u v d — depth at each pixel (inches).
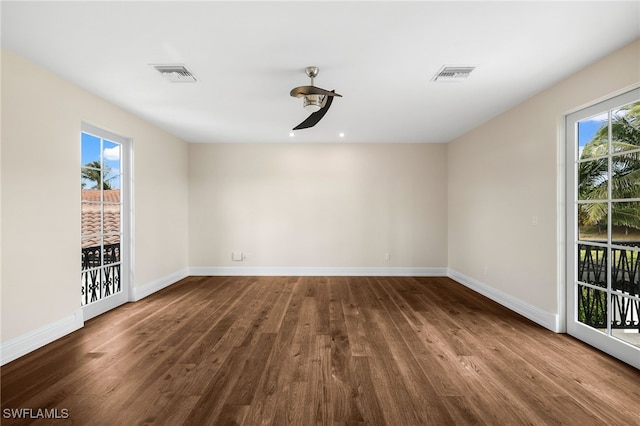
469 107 157.9
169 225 211.5
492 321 139.9
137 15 83.9
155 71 117.8
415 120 181.2
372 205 238.5
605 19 85.1
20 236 106.3
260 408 77.7
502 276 166.2
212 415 75.0
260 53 104.3
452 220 231.0
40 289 113.6
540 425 71.9
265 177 239.3
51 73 118.2
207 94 140.8
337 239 239.0
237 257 239.5
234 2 78.5
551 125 129.6
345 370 96.3
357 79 124.8
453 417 74.6
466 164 208.4
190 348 111.7
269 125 191.9
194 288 200.7
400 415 75.2
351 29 90.6
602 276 110.8
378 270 239.1
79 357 104.6
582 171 119.6
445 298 177.9
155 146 193.3
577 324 120.3
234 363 100.7
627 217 101.7
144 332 127.0
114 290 161.3
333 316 146.6
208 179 239.5
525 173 146.9
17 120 105.3
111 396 82.3
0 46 99.6
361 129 201.3
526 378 91.8
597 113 111.5
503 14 83.4
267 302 169.5
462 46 99.8
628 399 81.4
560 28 89.5
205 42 97.5
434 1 78.2
